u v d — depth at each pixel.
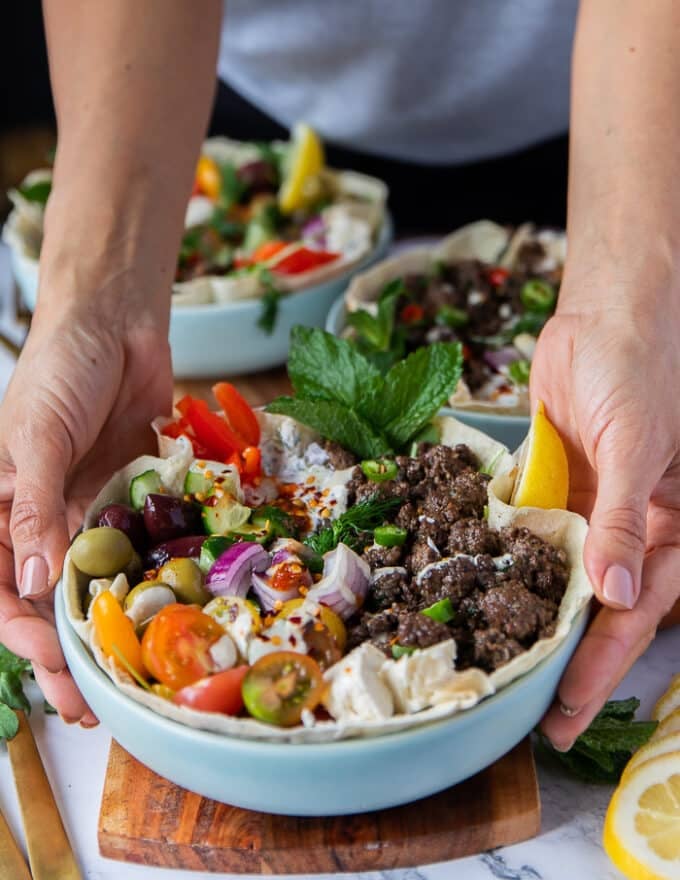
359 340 0.92
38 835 0.63
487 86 1.07
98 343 0.73
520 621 0.61
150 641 0.60
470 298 0.96
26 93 1.50
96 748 0.67
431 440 0.73
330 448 0.73
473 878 0.62
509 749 0.62
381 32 1.05
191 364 0.96
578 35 0.75
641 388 0.65
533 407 0.72
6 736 0.66
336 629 0.61
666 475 0.68
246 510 0.67
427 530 0.66
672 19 0.72
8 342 0.98
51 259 0.77
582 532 0.64
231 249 1.08
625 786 0.62
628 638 0.62
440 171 1.23
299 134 1.13
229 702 0.58
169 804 0.63
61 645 0.64
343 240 1.04
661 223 0.70
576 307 0.70
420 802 0.63
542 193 1.22
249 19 1.07
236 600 0.62
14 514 0.67
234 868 0.62
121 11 0.80
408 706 0.58
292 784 0.58
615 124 0.72
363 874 0.62
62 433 0.70
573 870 0.62
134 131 0.79
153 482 0.68
